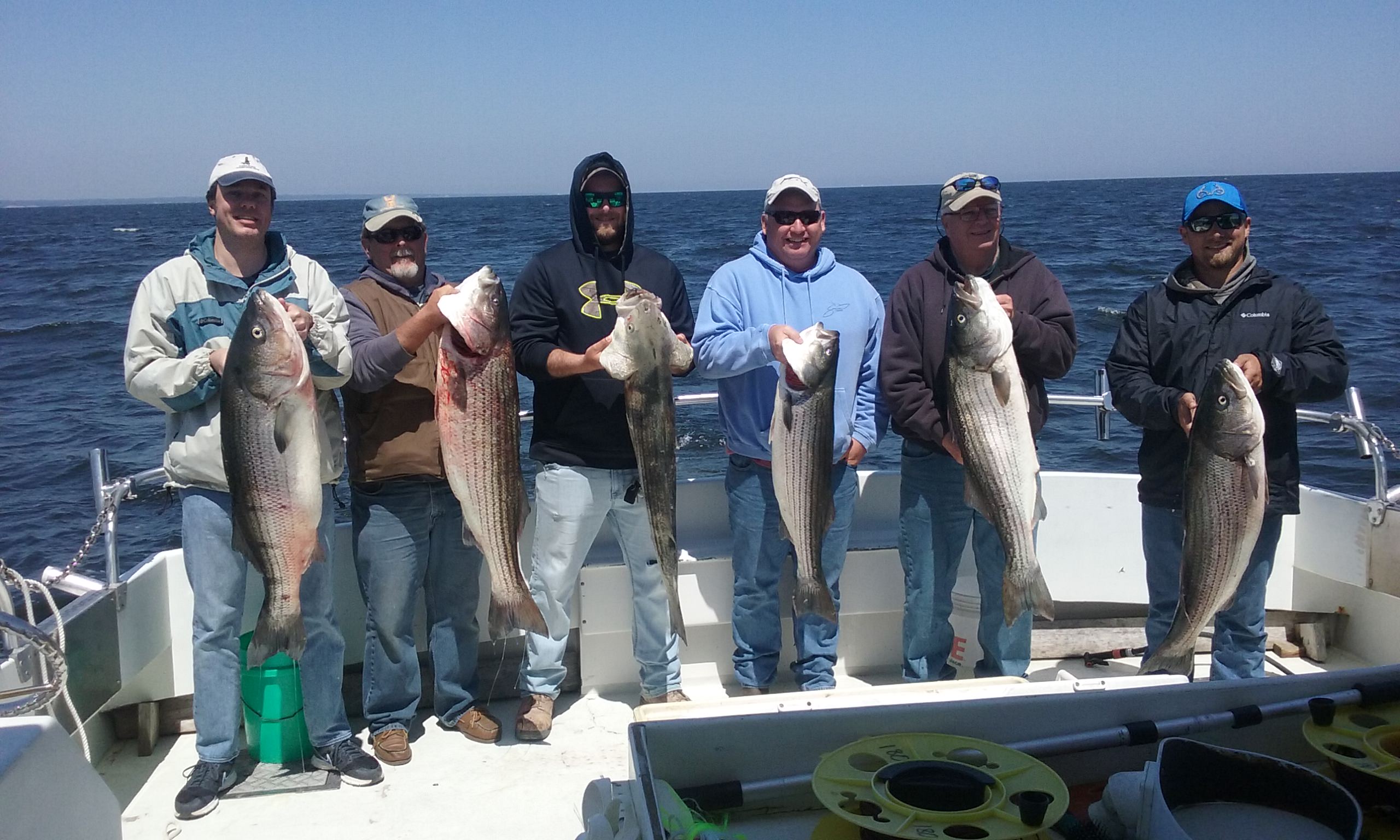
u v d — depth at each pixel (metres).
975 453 4.13
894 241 40.75
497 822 3.73
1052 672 4.93
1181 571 4.05
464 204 165.50
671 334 4.04
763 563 4.50
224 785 3.88
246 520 3.57
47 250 48.84
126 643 4.02
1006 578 4.17
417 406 4.07
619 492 4.34
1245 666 4.25
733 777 2.44
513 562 3.94
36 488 10.77
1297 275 26.16
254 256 3.85
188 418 3.69
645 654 4.51
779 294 4.43
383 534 4.05
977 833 2.10
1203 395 3.87
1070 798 2.43
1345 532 4.82
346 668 4.63
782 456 4.10
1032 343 4.27
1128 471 10.81
